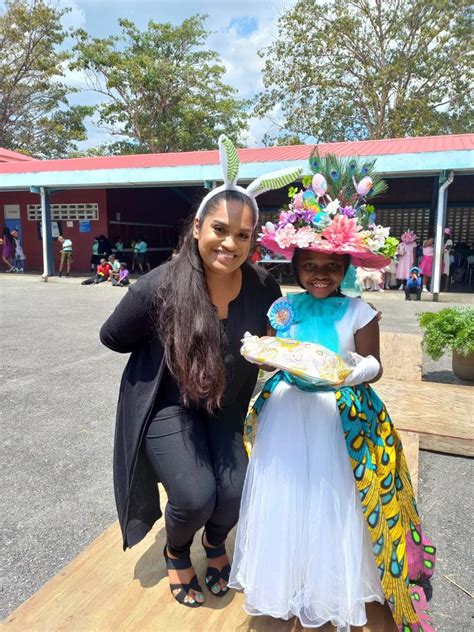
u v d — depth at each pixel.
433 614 2.22
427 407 3.96
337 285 1.96
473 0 23.41
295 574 1.83
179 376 1.90
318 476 1.82
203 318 1.87
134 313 1.96
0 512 3.03
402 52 25.09
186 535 1.97
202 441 2.02
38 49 31.08
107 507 3.09
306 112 27.00
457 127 25.72
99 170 15.16
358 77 25.64
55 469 3.57
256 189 1.96
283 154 15.13
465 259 16.28
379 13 24.58
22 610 2.00
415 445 3.50
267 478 1.87
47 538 2.78
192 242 1.97
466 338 5.05
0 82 30.89
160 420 2.00
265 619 1.95
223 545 2.19
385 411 1.98
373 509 1.78
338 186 2.02
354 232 1.82
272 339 1.86
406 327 8.70
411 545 2.08
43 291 13.97
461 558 2.61
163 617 1.96
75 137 32.94
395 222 17.22
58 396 5.10
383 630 1.89
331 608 1.79
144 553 2.36
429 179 16.58
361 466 1.80
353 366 1.85
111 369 6.10
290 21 25.56
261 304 2.12
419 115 24.73
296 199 1.95
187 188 22.30
